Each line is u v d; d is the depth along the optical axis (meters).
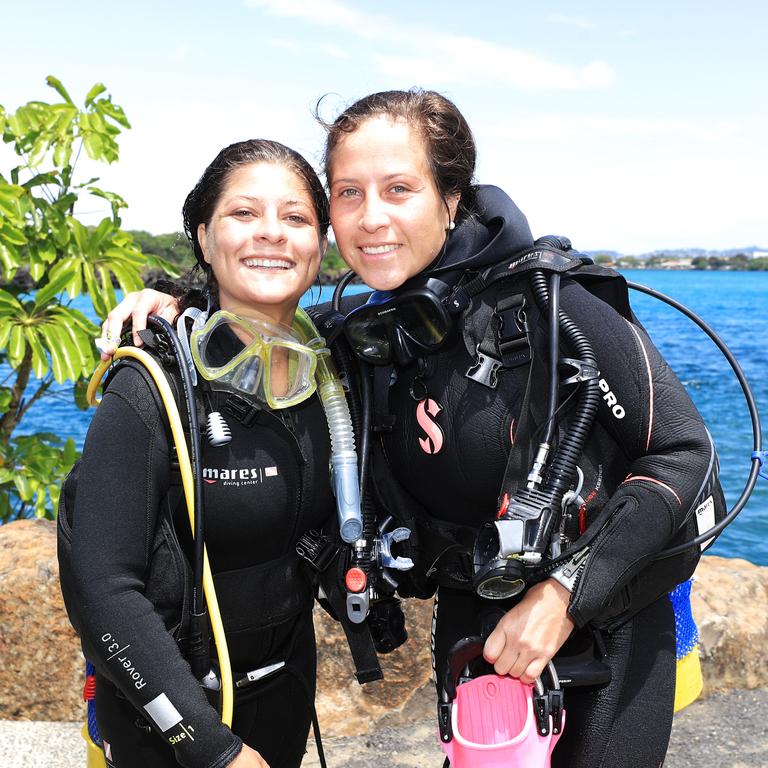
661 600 1.97
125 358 1.75
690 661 2.08
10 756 3.01
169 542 1.71
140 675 1.56
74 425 15.62
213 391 1.79
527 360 1.81
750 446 12.98
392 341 1.91
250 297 1.85
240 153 1.89
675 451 1.72
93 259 5.23
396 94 1.94
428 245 1.92
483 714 1.79
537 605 1.71
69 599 1.66
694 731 3.28
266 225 1.83
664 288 99.94
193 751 1.56
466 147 1.97
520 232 1.88
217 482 1.76
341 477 1.87
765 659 3.58
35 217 5.14
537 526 1.67
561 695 1.75
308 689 2.02
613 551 1.67
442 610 2.20
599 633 1.89
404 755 3.12
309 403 1.94
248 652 1.88
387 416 1.99
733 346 30.83
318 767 3.05
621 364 1.74
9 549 3.43
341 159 1.91
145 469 1.65
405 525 2.03
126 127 5.46
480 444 1.84
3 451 5.40
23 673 3.26
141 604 1.59
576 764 1.86
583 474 1.81
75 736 3.15
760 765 3.05
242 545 1.80
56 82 5.34
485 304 1.87
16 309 4.97
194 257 2.10
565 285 1.84
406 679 3.31
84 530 1.60
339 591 1.94
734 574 3.89
